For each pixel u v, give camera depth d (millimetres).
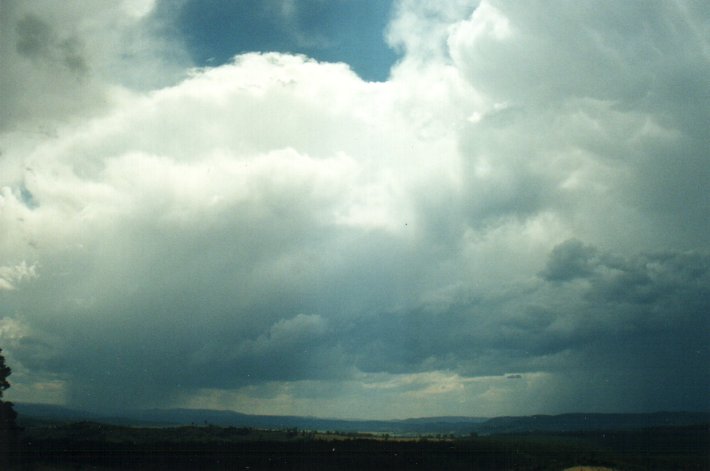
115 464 51688
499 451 61219
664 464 56719
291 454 58156
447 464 56406
